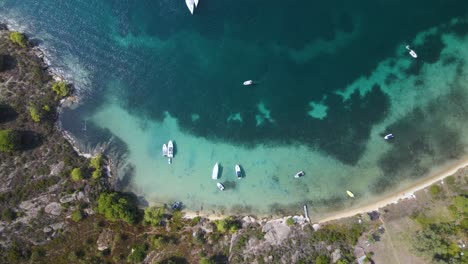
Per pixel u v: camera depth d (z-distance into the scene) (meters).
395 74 71.62
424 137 68.69
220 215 69.06
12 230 67.06
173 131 73.56
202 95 74.56
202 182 70.88
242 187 70.06
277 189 69.44
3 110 72.62
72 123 74.00
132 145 73.31
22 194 68.81
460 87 69.62
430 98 70.00
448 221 63.16
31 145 71.56
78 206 68.44
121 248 66.69
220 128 72.94
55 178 69.88
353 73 72.62
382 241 63.97
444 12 72.44
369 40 73.31
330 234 65.12
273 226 67.19
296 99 72.75
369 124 70.38
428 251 60.06
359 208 67.00
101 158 71.69
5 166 70.06
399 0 73.56
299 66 73.81
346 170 69.00
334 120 71.25
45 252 66.31
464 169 66.12
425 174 67.12
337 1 74.75
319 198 68.25
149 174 71.94
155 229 67.94
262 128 72.19
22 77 74.81
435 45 71.69
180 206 70.00
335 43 73.88
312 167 69.69
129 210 66.88
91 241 67.00
